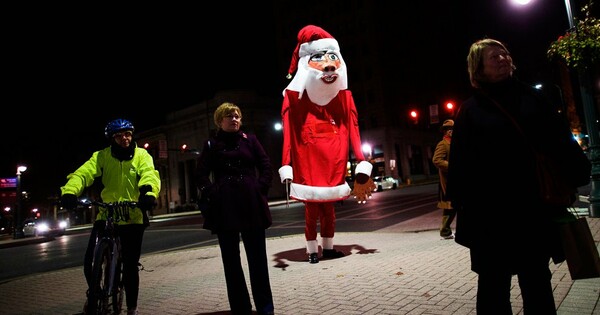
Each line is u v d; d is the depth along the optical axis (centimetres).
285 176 656
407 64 6284
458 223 259
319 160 673
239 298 390
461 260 567
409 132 5966
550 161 235
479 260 246
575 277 224
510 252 237
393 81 5828
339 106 705
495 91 258
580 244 226
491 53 254
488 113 251
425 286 450
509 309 245
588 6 774
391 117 5634
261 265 396
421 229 962
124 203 405
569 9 823
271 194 4762
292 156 688
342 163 686
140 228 425
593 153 858
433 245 712
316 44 686
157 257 930
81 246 1644
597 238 601
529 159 239
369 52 5616
